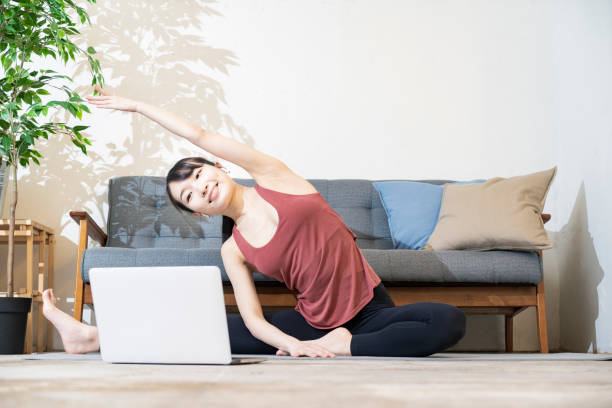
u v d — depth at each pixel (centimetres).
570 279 301
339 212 294
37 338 284
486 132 330
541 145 330
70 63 312
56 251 298
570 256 303
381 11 337
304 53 329
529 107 333
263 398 67
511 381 90
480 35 338
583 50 299
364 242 292
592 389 79
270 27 329
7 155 250
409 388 78
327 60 330
